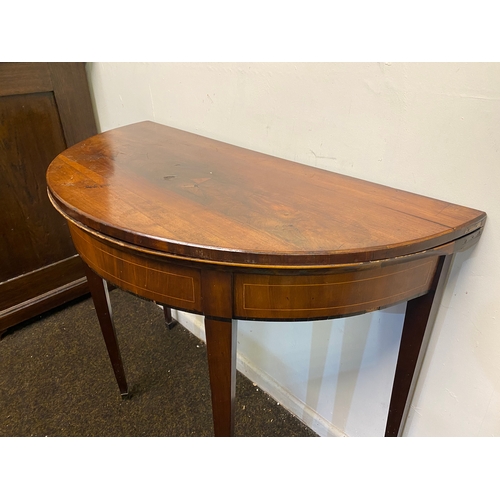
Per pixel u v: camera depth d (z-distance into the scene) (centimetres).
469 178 59
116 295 162
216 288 53
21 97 123
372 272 52
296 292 52
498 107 54
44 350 135
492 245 60
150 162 80
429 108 60
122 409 114
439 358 74
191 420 111
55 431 108
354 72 68
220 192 66
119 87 123
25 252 138
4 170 126
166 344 138
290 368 108
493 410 69
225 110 93
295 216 58
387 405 87
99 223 56
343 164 75
